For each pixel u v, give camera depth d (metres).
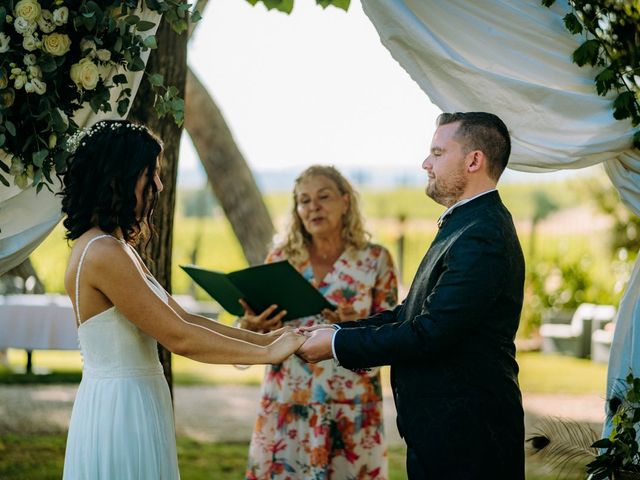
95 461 2.78
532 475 5.90
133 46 3.09
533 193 20.12
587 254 13.65
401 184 23.73
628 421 3.16
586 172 12.81
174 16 3.20
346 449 3.93
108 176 2.75
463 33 3.35
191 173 23.28
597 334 11.73
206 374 10.78
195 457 6.41
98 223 2.79
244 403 8.70
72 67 3.01
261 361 2.92
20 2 2.88
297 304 3.73
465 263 2.78
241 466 6.18
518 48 3.36
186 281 15.97
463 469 2.83
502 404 2.86
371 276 4.03
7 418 7.40
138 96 3.81
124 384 2.80
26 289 8.34
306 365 3.93
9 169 3.09
